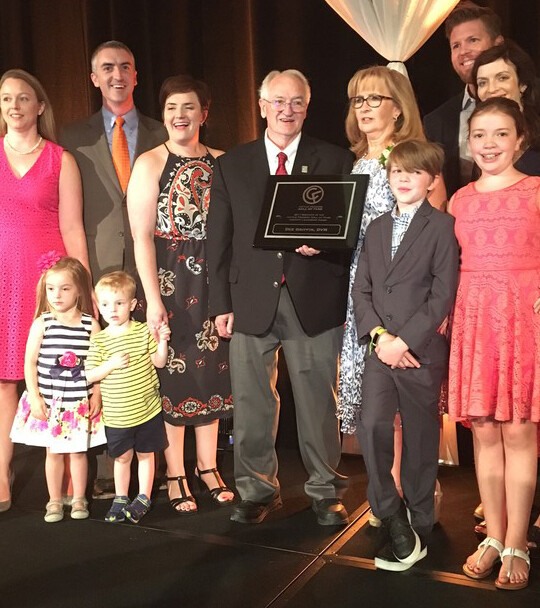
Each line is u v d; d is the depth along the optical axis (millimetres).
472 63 3184
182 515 3107
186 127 3062
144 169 3055
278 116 2830
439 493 2959
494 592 2443
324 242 2721
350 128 2930
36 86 3148
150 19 4207
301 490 3359
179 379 3131
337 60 3936
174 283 3094
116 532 2959
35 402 3037
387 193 2732
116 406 3037
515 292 2451
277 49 4012
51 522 3061
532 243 2455
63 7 4383
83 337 3061
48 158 3160
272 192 2838
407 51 3205
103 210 3295
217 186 2977
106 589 2523
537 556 2656
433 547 2762
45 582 2580
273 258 2852
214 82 4152
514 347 2459
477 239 2508
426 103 3812
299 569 2625
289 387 4082
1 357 3117
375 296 2629
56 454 3074
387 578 2549
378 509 2607
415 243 2559
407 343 2516
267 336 2934
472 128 2506
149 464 3166
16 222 3115
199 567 2656
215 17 4109
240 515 3012
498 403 2473
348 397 2822
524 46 3643
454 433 3590
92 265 3316
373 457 2580
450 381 2578
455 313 2562
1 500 3184
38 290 3062
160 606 2408
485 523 2789
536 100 2863
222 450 3939
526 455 2508
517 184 2479
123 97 3338
